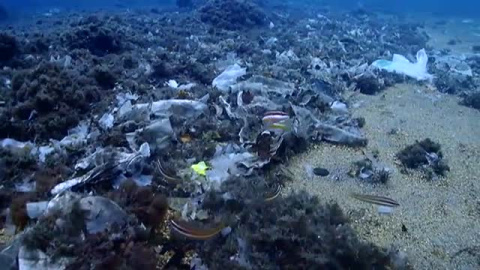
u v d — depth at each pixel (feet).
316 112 5.48
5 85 5.53
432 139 5.39
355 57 9.34
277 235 2.79
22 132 4.37
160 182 3.67
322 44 10.22
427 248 3.36
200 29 11.06
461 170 4.64
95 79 5.69
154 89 5.82
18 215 3.06
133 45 8.30
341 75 7.46
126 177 3.62
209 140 4.56
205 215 3.14
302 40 10.60
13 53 6.63
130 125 4.42
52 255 2.55
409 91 7.31
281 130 4.54
